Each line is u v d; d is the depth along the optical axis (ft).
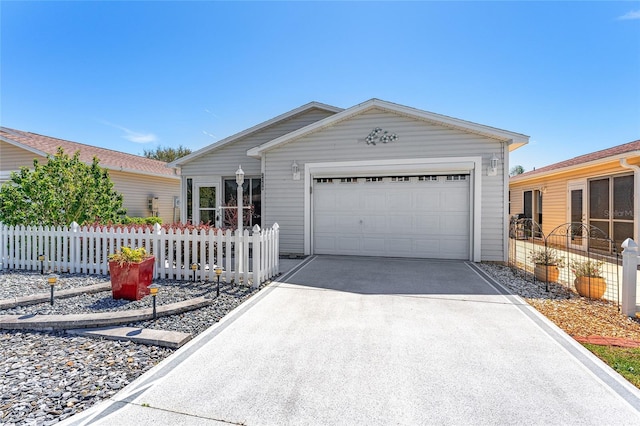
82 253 22.47
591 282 16.87
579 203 35.55
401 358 10.19
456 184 27.09
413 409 7.65
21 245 23.47
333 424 7.11
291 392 8.32
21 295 16.60
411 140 27.61
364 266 24.70
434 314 14.24
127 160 50.96
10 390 8.41
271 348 10.90
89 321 12.46
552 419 7.34
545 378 9.08
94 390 8.44
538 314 14.42
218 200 38.01
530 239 45.85
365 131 28.66
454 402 7.94
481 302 16.05
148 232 20.93
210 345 11.14
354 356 10.32
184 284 19.10
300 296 16.93
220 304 15.53
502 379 9.01
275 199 30.89
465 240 27.02
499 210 25.89
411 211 28.12
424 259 27.53
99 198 27.96
